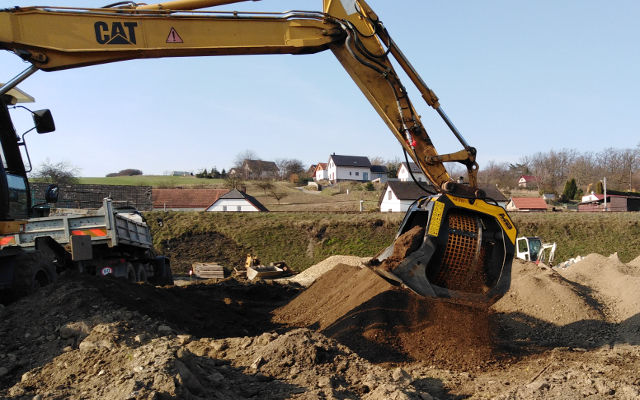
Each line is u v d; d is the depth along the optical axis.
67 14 7.24
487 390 6.13
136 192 44.75
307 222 36.56
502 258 7.40
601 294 11.18
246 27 7.62
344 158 92.69
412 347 7.84
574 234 35.88
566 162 93.38
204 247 34.91
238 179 70.88
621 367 7.02
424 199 7.92
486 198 7.62
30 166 8.88
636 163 88.31
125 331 6.50
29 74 7.34
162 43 7.40
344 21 7.79
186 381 4.92
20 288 7.67
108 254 13.40
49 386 5.35
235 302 13.36
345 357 6.46
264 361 6.18
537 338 8.91
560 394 5.56
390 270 6.94
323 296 12.24
